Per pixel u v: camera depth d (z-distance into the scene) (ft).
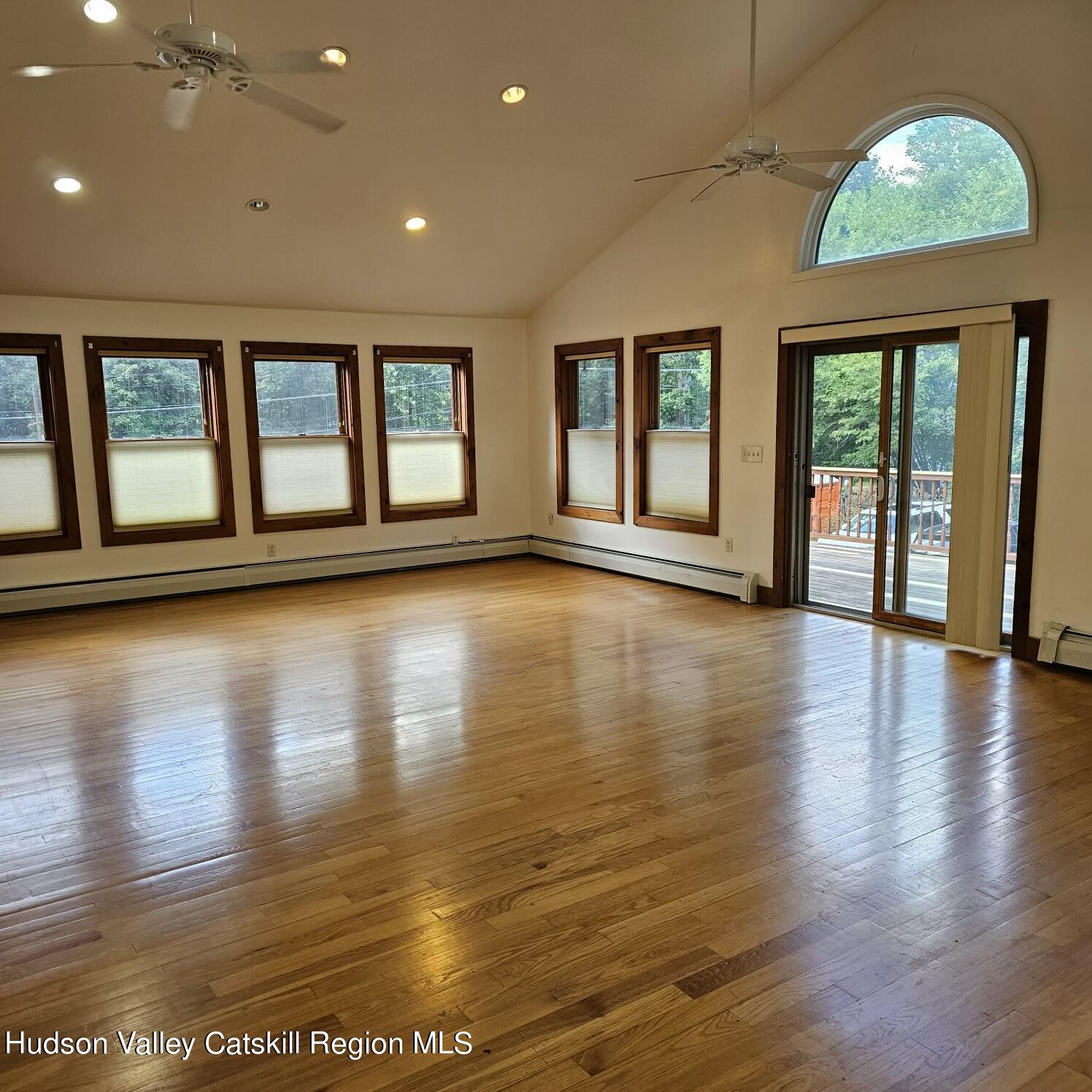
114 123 16.11
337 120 11.83
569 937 8.20
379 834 10.33
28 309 21.31
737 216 21.24
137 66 10.36
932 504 18.40
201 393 24.13
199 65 10.06
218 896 9.04
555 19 15.92
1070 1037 6.79
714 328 22.20
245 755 12.77
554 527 29.01
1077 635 15.76
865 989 7.38
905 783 11.42
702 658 17.29
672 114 19.56
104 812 10.98
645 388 24.81
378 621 20.85
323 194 19.74
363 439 26.40
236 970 7.82
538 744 13.01
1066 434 15.52
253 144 17.49
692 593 23.47
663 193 23.00
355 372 25.98
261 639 19.29
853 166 18.94
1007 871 9.25
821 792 11.20
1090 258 14.92
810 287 19.75
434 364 27.76
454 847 9.98
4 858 9.87
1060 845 9.78
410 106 17.33
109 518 22.81
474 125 18.38
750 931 8.22
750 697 14.92
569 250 24.88
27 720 14.34
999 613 17.08
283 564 25.23
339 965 7.85
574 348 26.96
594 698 15.05
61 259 20.08
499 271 25.21
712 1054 6.65
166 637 19.56
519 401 29.30
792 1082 6.36
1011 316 15.93
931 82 16.93
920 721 13.64
